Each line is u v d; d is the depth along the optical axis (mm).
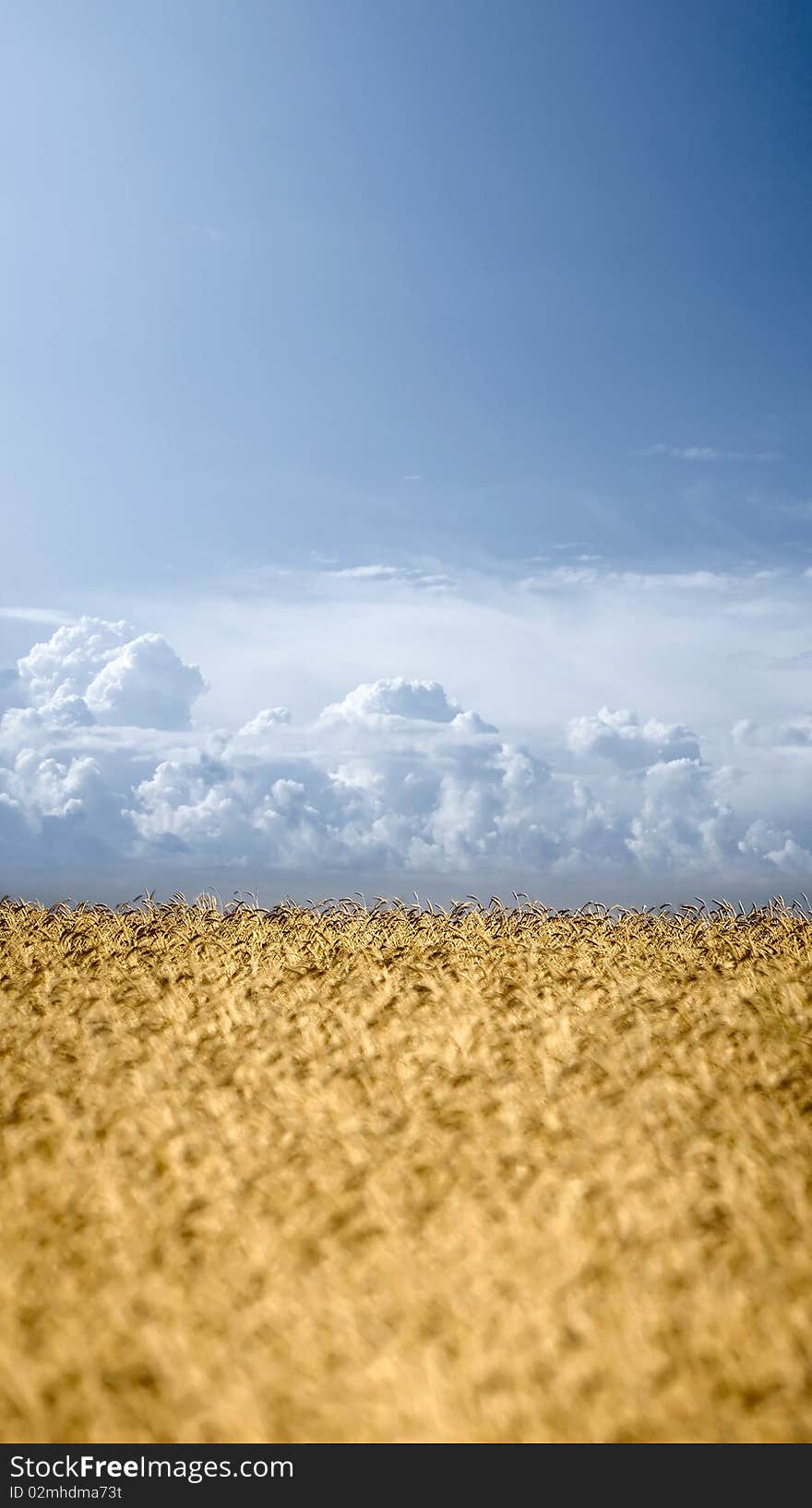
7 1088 7832
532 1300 5523
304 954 12062
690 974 10961
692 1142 6785
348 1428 4969
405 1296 5625
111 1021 9742
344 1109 7594
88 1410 4977
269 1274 5797
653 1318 5371
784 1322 5352
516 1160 6637
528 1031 9180
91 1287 5695
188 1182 6551
